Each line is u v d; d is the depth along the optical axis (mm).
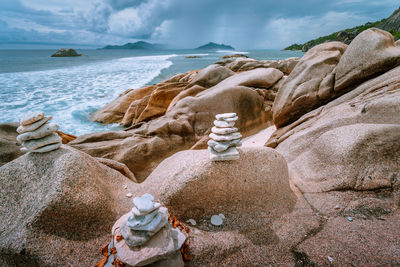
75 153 2943
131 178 4117
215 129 3027
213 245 2410
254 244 2516
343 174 3289
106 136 6211
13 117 9844
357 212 2857
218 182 2885
